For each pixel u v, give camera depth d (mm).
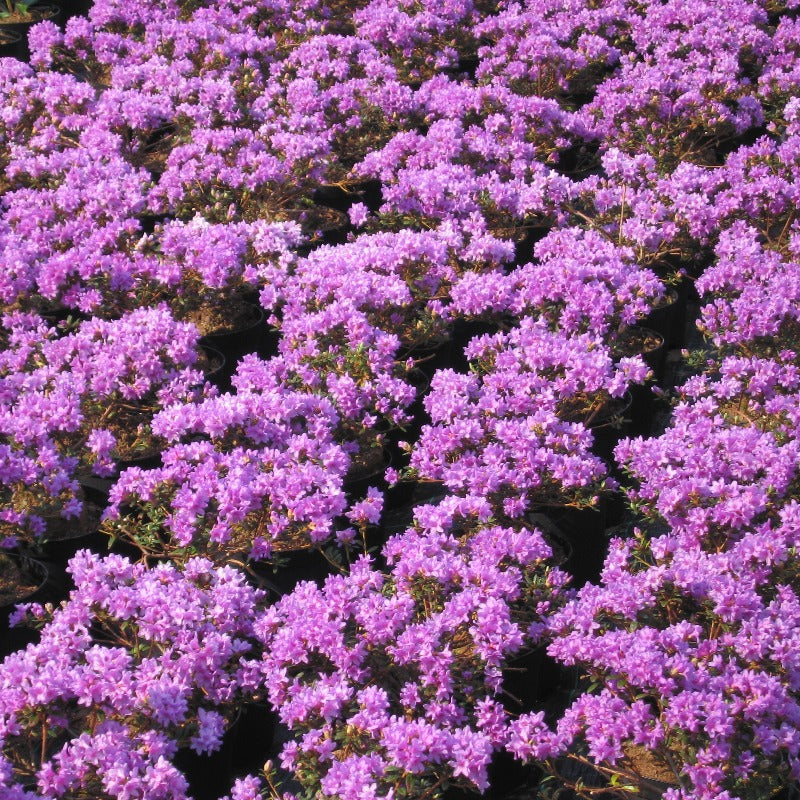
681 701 4477
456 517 4855
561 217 5953
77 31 7070
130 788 4363
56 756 4398
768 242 6109
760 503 4797
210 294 5555
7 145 6160
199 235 5547
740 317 5391
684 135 6516
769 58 7664
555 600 4719
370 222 6109
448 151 6105
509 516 4965
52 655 4523
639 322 5723
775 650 4547
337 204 6277
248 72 6668
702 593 4648
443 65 7344
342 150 6480
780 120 6883
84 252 5480
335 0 8641
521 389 5133
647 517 5039
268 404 5039
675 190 5938
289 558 4875
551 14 8008
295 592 4668
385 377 5172
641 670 4516
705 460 4926
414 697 4535
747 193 5895
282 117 6262
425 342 5488
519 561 4738
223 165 5930
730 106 7121
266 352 5648
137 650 4582
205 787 4562
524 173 6094
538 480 4957
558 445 5020
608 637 4562
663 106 6492
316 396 5090
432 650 4547
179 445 4922
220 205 5828
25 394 5078
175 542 4895
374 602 4594
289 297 5414
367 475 5148
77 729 4539
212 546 4859
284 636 4578
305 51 6863
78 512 4926
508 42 7270
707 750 4453
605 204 5957
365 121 6445
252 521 4887
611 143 6562
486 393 5168
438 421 5371
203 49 7027
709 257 5977
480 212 5902
